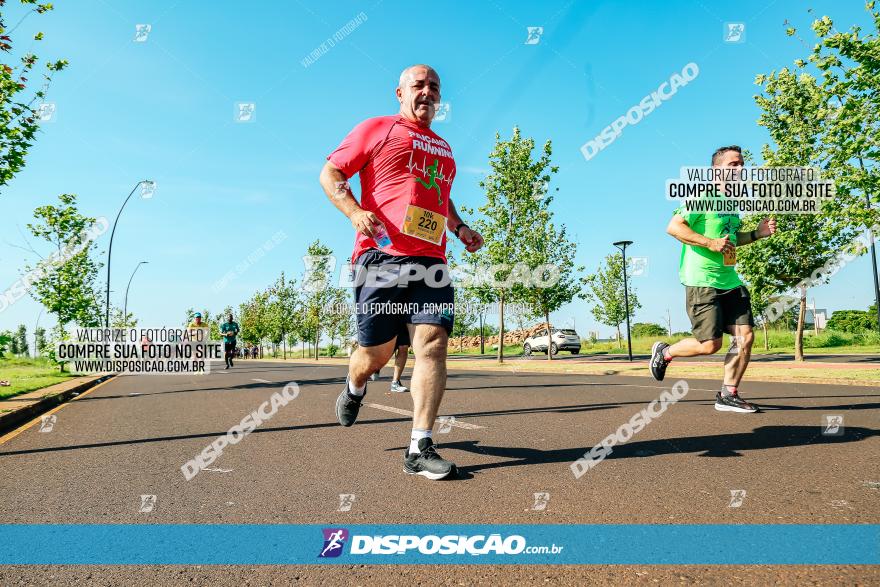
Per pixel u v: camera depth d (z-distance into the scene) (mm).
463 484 2775
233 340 21250
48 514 2486
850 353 20656
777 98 13352
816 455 3180
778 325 30562
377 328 3166
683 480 2721
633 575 1686
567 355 32188
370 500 2557
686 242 4762
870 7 8461
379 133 3115
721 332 4906
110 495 2793
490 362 22328
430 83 3178
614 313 36469
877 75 8328
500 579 1697
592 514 2252
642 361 19375
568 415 5027
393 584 1691
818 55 8852
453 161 3330
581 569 1744
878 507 2244
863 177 8688
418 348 3049
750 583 1605
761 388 7320
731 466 2971
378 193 3131
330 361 30500
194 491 2816
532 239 21625
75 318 15609
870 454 3170
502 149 21297
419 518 2277
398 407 5949
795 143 13062
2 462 3773
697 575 1670
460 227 3475
